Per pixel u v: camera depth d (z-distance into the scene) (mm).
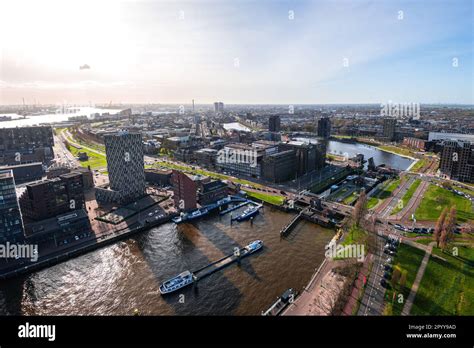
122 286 126750
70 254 149000
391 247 144125
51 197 169625
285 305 111312
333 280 122812
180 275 128750
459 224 174750
